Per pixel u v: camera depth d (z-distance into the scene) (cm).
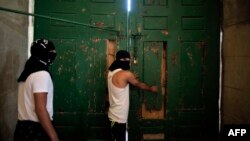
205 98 374
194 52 372
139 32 370
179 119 377
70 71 372
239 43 313
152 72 373
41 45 211
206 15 370
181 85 374
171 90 374
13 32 301
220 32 370
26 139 204
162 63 376
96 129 377
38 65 209
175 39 371
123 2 370
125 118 318
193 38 371
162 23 371
